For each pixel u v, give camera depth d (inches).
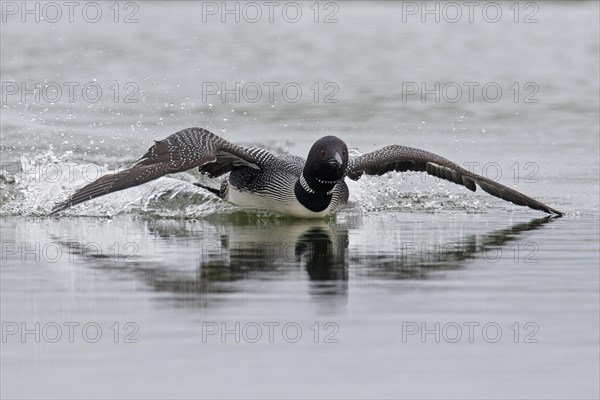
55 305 407.8
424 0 1806.1
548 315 399.5
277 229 568.4
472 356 356.8
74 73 1124.5
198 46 1309.1
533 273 463.2
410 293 429.1
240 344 365.7
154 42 1333.7
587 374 340.8
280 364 347.3
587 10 1688.0
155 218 601.6
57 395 319.9
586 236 547.8
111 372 339.3
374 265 477.4
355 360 352.2
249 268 468.4
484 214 622.2
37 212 608.1
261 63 1206.3
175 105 982.4
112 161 727.1
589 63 1233.4
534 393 325.1
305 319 391.9
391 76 1144.8
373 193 663.1
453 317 396.8
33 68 1145.4
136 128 874.1
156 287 434.0
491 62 1236.5
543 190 687.1
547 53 1299.2
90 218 597.6
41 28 1425.9
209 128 887.7
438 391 326.0
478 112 969.5
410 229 570.3
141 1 1736.0
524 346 365.7
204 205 622.2
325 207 582.6
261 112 959.0
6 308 403.2
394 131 884.6
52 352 357.7
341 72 1165.1
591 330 382.3
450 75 1154.7
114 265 473.4
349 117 941.2
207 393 322.0
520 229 569.9
